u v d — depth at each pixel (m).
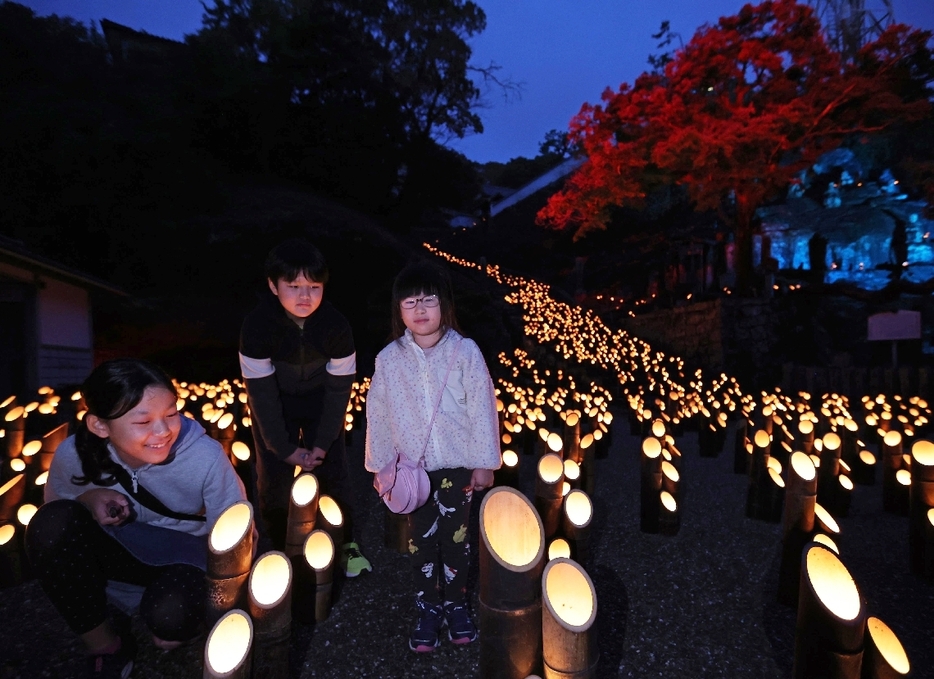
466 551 2.19
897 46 15.11
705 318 15.19
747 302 14.73
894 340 11.60
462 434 2.15
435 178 26.89
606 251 28.06
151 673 1.91
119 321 13.86
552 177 32.97
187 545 2.00
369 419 2.24
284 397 2.77
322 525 2.60
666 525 3.40
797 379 12.19
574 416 4.53
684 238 21.23
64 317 10.43
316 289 2.49
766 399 8.90
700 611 2.39
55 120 13.42
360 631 2.22
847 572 1.60
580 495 2.55
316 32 23.62
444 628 2.27
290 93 22.81
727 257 16.73
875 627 1.54
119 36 23.25
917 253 20.70
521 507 1.76
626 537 3.37
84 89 15.43
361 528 3.63
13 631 2.20
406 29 26.39
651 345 17.09
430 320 2.12
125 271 14.60
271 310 2.58
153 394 1.70
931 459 2.77
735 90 16.53
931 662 2.01
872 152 20.45
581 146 18.80
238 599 1.77
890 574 2.83
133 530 1.95
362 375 15.11
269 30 24.58
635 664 1.98
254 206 17.09
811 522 2.39
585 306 23.12
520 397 6.84
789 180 15.65
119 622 2.00
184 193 15.36
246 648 1.45
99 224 14.06
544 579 1.49
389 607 2.43
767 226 21.89
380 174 25.14
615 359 13.91
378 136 24.64
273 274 2.46
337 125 23.53
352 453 6.45
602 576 2.76
